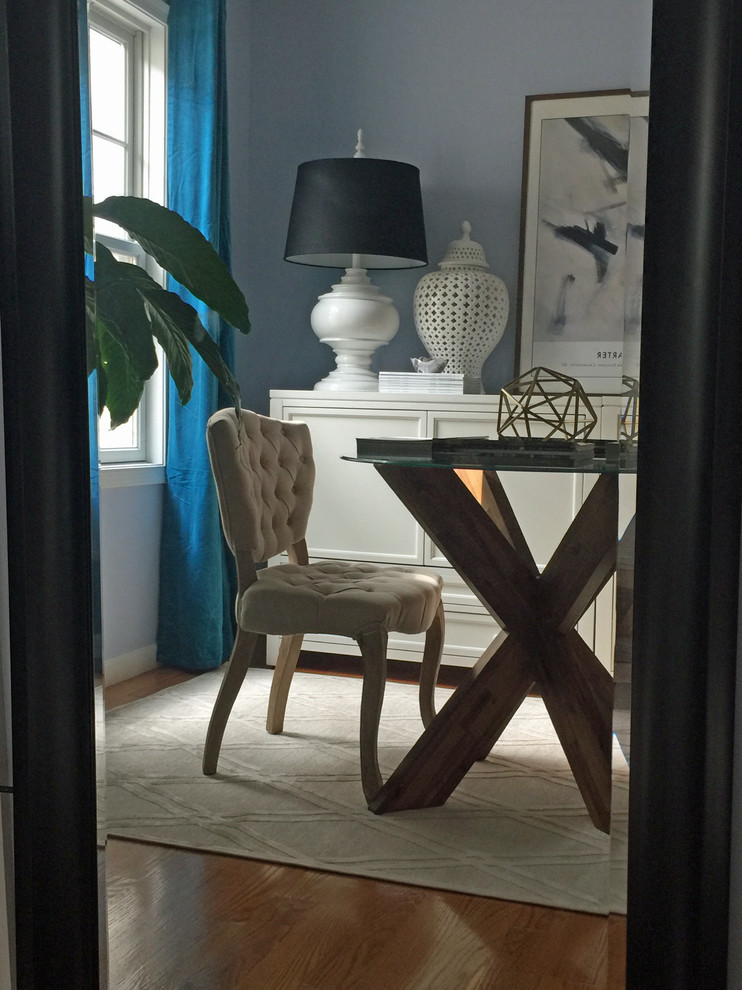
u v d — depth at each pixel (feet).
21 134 3.53
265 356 12.34
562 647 6.32
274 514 7.95
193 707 8.87
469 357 11.00
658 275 2.91
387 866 5.63
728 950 2.93
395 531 10.37
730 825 2.91
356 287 11.19
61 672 3.68
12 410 3.62
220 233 10.58
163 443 10.28
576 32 11.03
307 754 7.61
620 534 3.12
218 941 4.75
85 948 3.77
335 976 4.44
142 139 10.34
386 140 11.76
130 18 10.00
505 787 6.97
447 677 10.08
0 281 3.59
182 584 10.14
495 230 11.44
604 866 5.65
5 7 3.51
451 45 11.46
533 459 5.85
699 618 2.89
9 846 3.73
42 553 3.65
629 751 3.02
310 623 6.64
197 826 6.18
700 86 2.80
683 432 2.89
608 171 10.95
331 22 11.87
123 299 6.73
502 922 4.99
